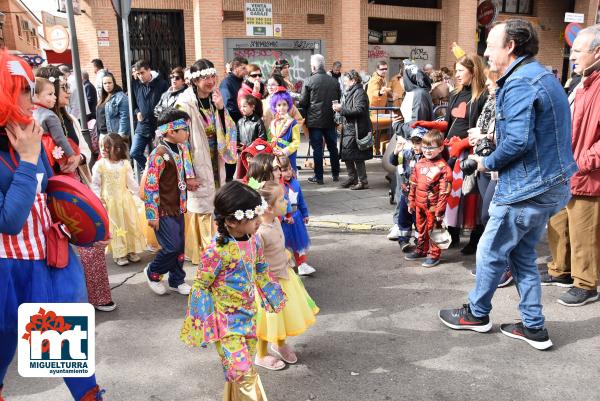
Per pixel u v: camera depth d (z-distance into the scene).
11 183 2.18
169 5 14.27
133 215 5.44
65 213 2.42
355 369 3.39
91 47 13.82
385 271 5.13
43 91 3.66
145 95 8.22
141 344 3.79
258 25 15.33
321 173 9.02
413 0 18.14
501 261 3.56
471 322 3.84
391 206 7.45
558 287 4.61
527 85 3.16
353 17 15.71
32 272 2.34
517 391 3.10
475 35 18.11
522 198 3.31
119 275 5.19
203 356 3.62
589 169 3.88
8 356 2.41
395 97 12.18
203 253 2.69
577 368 3.34
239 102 6.39
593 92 3.89
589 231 4.09
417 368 3.38
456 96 5.25
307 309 3.51
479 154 4.00
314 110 8.70
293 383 3.25
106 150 5.27
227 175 6.63
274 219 3.40
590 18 19.55
